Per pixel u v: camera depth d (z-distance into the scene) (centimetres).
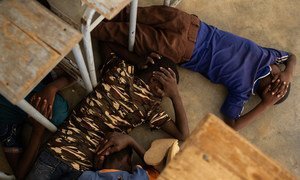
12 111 195
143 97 195
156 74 197
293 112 229
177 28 208
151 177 187
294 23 249
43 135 208
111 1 126
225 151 77
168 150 192
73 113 196
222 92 230
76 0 181
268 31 246
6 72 121
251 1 250
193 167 76
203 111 227
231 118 218
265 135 224
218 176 76
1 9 126
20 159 195
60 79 204
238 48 214
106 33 208
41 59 122
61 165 181
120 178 171
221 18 246
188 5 246
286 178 76
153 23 212
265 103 215
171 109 223
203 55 214
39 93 194
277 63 227
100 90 195
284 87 212
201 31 214
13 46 123
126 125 199
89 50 162
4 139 194
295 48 244
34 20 126
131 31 192
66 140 186
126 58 212
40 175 180
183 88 229
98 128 193
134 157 209
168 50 205
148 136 217
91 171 173
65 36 125
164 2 221
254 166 77
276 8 250
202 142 77
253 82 212
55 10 178
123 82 194
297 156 222
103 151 186
